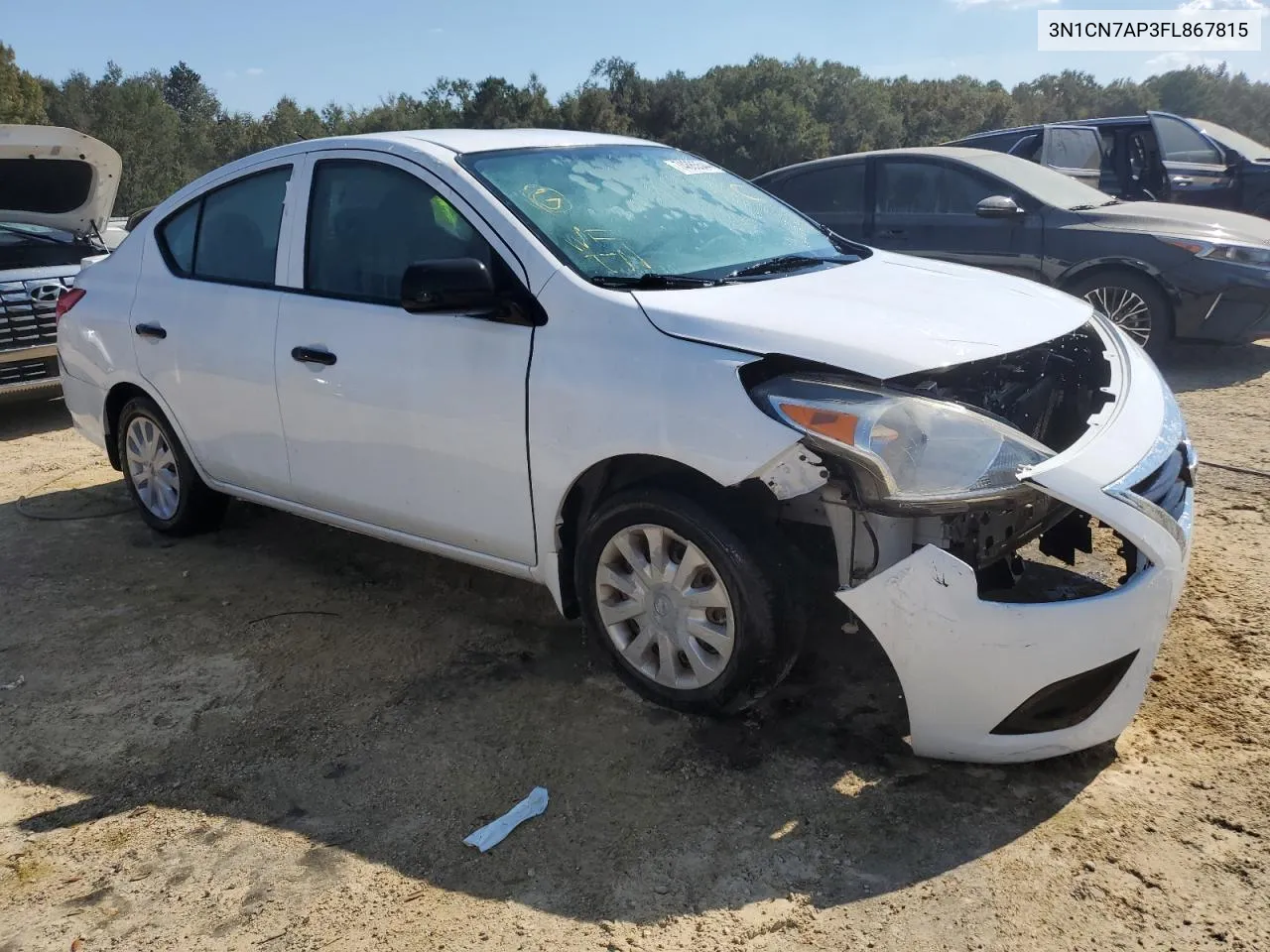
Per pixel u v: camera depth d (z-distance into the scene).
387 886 2.51
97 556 4.68
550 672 3.47
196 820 2.80
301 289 3.84
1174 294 7.09
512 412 3.15
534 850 2.61
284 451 3.96
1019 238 7.63
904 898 2.37
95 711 3.38
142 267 4.58
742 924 2.32
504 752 3.03
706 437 2.74
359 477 3.70
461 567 4.39
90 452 6.50
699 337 2.85
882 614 2.63
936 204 8.08
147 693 3.48
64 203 7.46
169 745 3.17
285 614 4.02
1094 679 2.62
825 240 4.04
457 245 3.38
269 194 4.04
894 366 2.63
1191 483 3.00
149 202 62.22
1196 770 2.75
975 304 3.17
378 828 2.73
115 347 4.63
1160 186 10.49
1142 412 2.96
